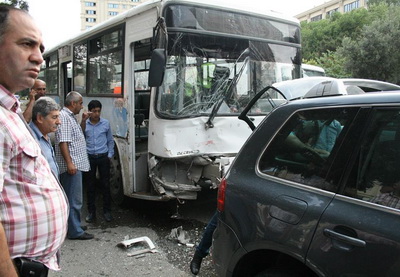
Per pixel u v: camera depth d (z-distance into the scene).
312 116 2.46
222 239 2.69
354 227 1.95
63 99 8.95
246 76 5.43
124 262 4.14
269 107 5.69
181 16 4.84
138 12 5.20
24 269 1.63
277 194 2.37
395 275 1.77
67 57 8.26
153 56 4.45
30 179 1.64
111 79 6.11
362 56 25.03
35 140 1.74
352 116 2.25
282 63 5.85
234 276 2.60
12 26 1.62
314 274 2.18
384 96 2.19
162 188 4.88
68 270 3.96
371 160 2.08
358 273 1.89
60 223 1.79
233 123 5.22
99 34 6.49
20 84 1.68
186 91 4.90
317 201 2.17
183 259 4.20
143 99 6.48
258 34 5.58
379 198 1.98
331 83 2.70
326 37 41.28
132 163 5.57
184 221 5.46
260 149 2.66
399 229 1.83
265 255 2.48
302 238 2.14
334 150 2.25
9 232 1.59
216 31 5.14
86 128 5.39
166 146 4.74
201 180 5.12
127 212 5.95
